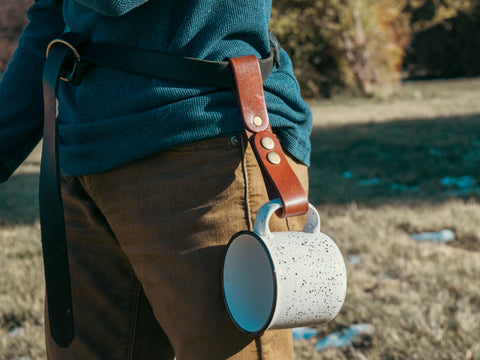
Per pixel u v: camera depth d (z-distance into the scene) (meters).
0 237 4.19
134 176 1.01
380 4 18.25
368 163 7.33
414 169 6.76
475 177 6.13
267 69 1.00
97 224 1.19
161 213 0.99
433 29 26.89
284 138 1.01
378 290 2.78
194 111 0.94
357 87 18.64
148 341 1.30
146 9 0.97
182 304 0.97
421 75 28.53
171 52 0.96
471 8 25.56
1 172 1.26
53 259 1.06
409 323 2.36
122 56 1.00
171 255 0.98
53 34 1.27
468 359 2.11
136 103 0.98
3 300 2.86
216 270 0.94
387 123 11.31
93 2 0.90
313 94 18.59
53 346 1.28
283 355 0.99
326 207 4.74
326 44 18.12
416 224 4.01
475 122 10.41
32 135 1.28
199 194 0.95
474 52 26.59
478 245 3.61
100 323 1.26
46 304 1.28
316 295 0.86
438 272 2.99
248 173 0.95
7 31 13.58
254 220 0.95
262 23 1.00
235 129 0.95
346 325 2.46
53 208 1.04
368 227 3.88
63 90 1.18
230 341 0.95
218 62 0.95
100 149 1.03
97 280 1.25
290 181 0.89
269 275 0.88
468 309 2.47
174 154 0.97
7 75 1.25
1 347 2.37
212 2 0.96
